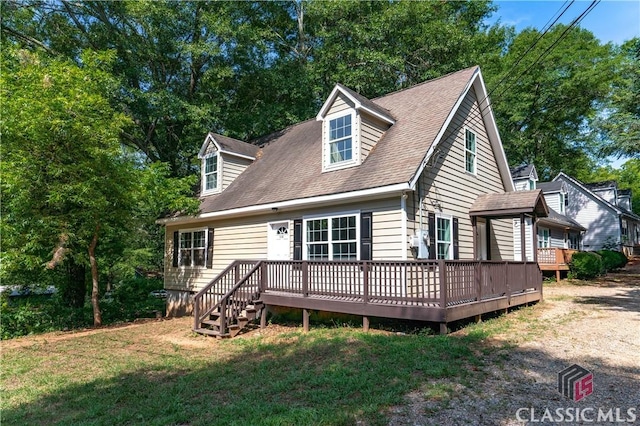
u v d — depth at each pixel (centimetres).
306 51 2414
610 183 3084
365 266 862
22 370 732
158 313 1608
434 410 432
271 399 498
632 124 1720
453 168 1162
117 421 470
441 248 1077
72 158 1144
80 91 1148
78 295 1572
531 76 2855
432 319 768
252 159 1612
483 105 1335
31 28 1691
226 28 1791
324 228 1098
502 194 1235
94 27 1733
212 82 2009
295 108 2117
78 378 672
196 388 575
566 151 3422
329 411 437
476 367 569
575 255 1931
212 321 1020
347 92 1094
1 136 1072
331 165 1135
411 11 2150
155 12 1675
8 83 1148
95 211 1190
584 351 646
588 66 2811
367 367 593
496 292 968
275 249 1250
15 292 1670
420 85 1366
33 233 1149
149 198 1306
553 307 1100
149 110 1753
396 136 1112
